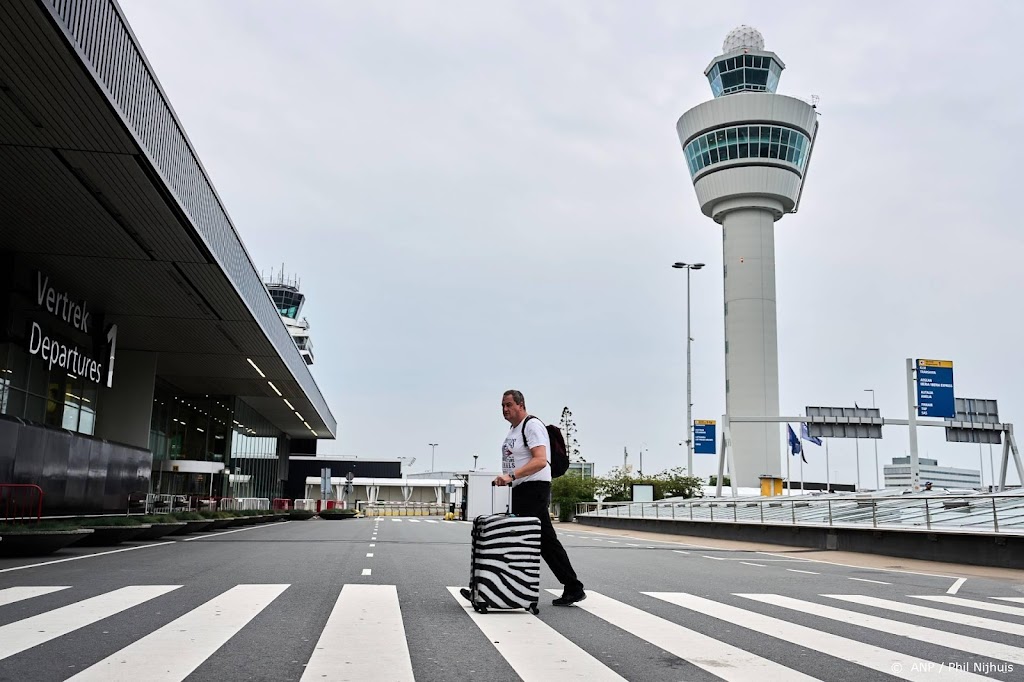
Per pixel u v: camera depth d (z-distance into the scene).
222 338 37.09
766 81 91.50
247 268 30.97
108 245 24.25
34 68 14.48
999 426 38.94
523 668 5.24
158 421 49.75
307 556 15.28
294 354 47.19
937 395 37.62
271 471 76.19
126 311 32.16
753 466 83.56
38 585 9.69
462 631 6.63
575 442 111.94
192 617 7.18
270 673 4.98
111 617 7.12
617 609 8.20
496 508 50.22
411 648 5.86
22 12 12.70
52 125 16.70
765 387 84.62
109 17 15.34
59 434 19.41
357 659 5.44
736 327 86.38
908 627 7.24
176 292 29.22
